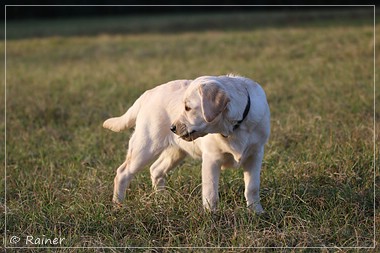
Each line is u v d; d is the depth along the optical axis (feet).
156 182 23.03
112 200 21.98
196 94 18.13
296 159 24.54
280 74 45.73
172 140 21.40
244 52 58.13
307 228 18.97
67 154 28.58
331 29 64.44
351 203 20.36
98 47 71.31
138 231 19.80
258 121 19.11
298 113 32.76
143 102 21.99
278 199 20.92
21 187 23.93
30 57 67.92
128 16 104.42
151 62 58.29
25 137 31.63
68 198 22.30
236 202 21.04
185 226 19.70
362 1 91.45
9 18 107.55
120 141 30.30
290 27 73.00
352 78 40.75
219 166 19.95
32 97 41.81
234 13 94.53
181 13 104.22
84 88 45.21
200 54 60.85
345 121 30.37
